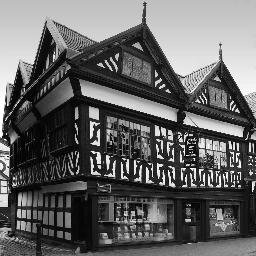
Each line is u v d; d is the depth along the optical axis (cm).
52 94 1259
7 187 2873
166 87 1428
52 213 1343
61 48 1148
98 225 1127
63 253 1085
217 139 1633
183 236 1415
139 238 1251
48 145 1334
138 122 1298
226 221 1636
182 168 1442
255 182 1781
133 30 1289
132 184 1225
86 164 1109
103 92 1196
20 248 1250
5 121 1845
